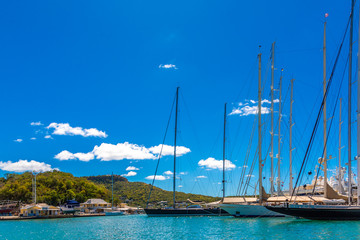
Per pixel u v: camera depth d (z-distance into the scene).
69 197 152.38
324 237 32.44
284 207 46.44
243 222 54.38
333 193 53.78
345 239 30.94
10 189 145.88
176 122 92.38
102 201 145.75
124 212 140.38
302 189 81.12
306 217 46.53
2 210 122.56
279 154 72.25
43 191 148.12
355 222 43.19
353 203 54.50
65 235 46.44
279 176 71.12
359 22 44.03
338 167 69.50
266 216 61.66
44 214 112.00
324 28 56.47
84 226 63.94
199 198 147.12
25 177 167.25
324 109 55.69
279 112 74.19
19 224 77.88
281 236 34.66
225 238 36.16
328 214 45.41
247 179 71.12
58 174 185.50
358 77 42.78
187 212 87.00
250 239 34.00
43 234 48.75
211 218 76.12
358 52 43.44
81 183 169.75
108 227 59.28
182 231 46.78
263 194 63.78
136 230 51.25
